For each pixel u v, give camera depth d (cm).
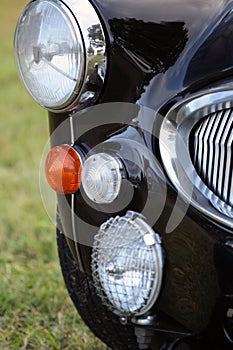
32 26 196
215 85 178
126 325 232
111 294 192
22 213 405
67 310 297
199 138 183
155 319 192
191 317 189
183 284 185
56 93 195
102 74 191
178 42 187
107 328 238
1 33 977
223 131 178
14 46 203
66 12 189
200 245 180
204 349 195
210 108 177
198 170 184
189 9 190
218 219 178
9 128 582
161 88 185
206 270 181
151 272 184
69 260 241
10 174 477
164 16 189
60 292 308
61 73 192
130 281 187
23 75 202
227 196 181
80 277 238
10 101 673
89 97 193
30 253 354
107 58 191
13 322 289
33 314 296
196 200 180
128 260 186
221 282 180
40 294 307
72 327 285
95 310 238
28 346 272
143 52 188
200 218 180
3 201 425
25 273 329
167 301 188
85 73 189
